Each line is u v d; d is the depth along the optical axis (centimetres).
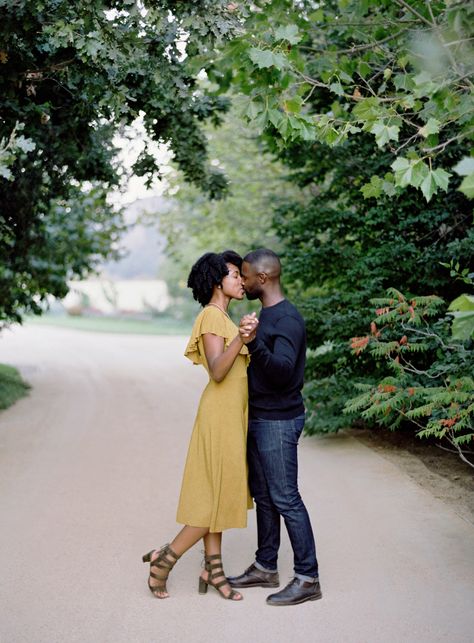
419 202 765
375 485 594
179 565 432
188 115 804
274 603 367
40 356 2220
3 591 394
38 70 588
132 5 471
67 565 431
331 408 771
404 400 616
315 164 887
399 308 622
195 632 341
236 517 369
